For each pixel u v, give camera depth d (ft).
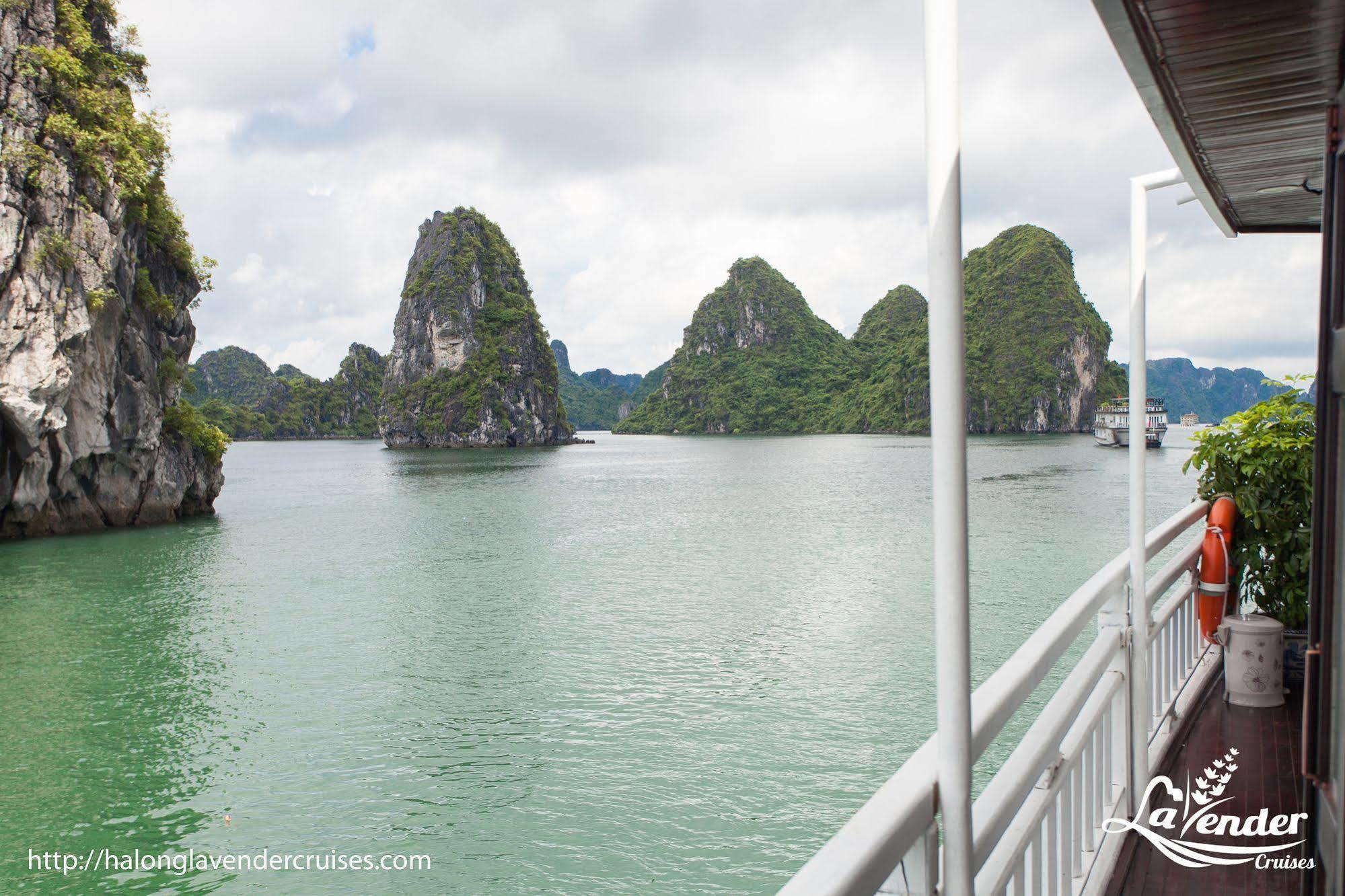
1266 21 5.52
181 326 145.79
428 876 32.12
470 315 548.72
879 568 89.40
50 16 120.06
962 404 4.17
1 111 111.34
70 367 111.86
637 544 109.70
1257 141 7.91
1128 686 9.98
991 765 40.09
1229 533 15.01
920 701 48.52
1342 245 5.54
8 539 116.78
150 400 132.87
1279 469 15.08
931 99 4.08
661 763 41.06
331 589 83.30
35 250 109.50
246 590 83.10
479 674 55.47
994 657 56.34
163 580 88.43
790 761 40.88
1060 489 165.27
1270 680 14.02
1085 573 81.25
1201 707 14.28
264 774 41.39
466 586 83.82
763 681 52.39
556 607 73.82
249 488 218.18
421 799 38.34
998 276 586.86
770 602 73.92
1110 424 348.18
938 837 4.72
